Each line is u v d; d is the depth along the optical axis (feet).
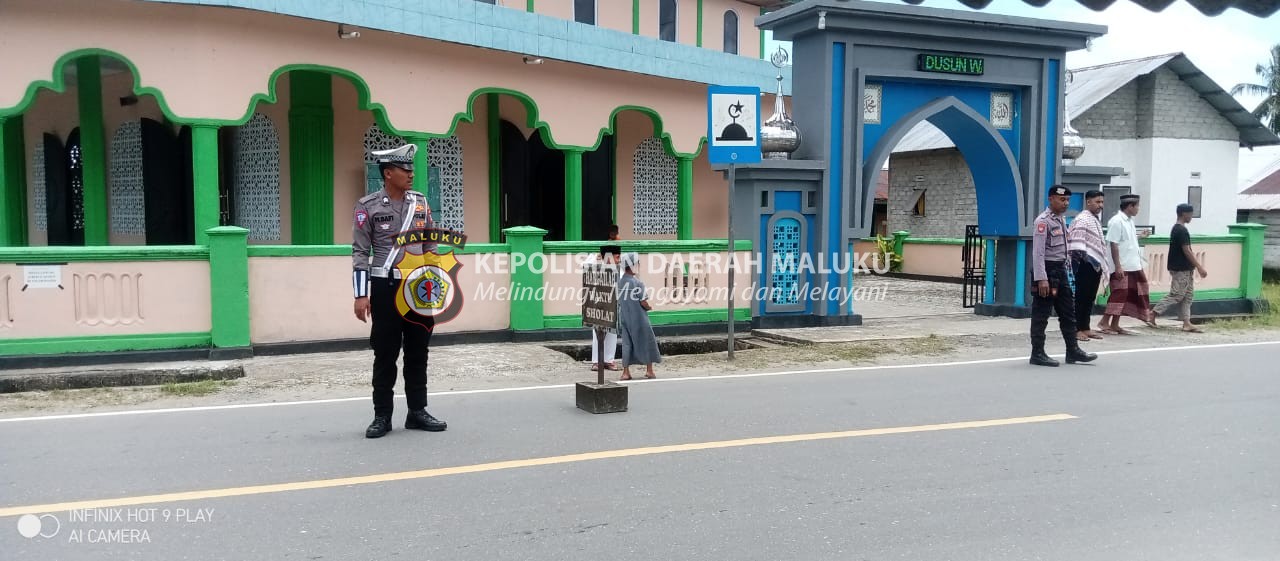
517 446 19.58
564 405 24.23
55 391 26.40
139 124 47.88
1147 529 14.35
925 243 74.28
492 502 15.67
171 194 47.01
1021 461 18.40
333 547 13.51
